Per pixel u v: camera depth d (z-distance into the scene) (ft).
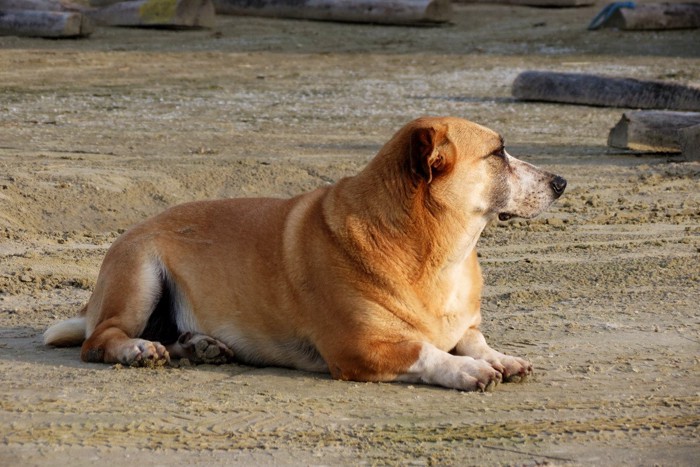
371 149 75.36
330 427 27.40
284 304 32.53
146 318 34.12
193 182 62.13
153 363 32.58
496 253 50.85
